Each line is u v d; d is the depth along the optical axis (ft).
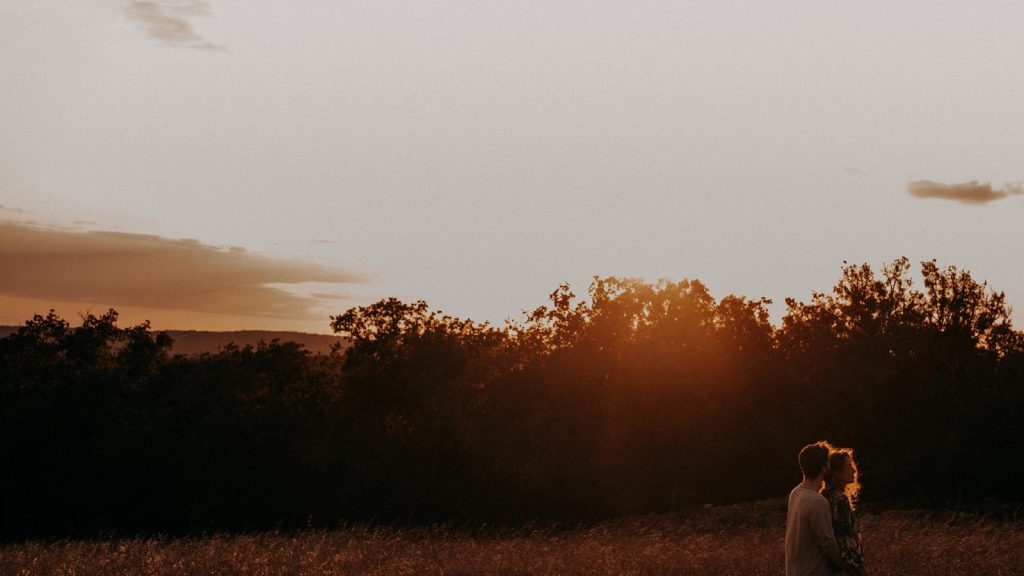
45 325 158.40
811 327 125.90
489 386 146.30
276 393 170.91
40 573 42.52
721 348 136.26
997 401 98.53
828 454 21.39
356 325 166.71
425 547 51.34
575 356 141.90
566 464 136.77
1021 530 57.62
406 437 153.58
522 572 42.14
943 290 114.52
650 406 137.39
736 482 136.15
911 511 75.56
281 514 150.82
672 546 47.52
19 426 146.72
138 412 148.46
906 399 109.19
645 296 144.77
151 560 43.47
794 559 20.93
